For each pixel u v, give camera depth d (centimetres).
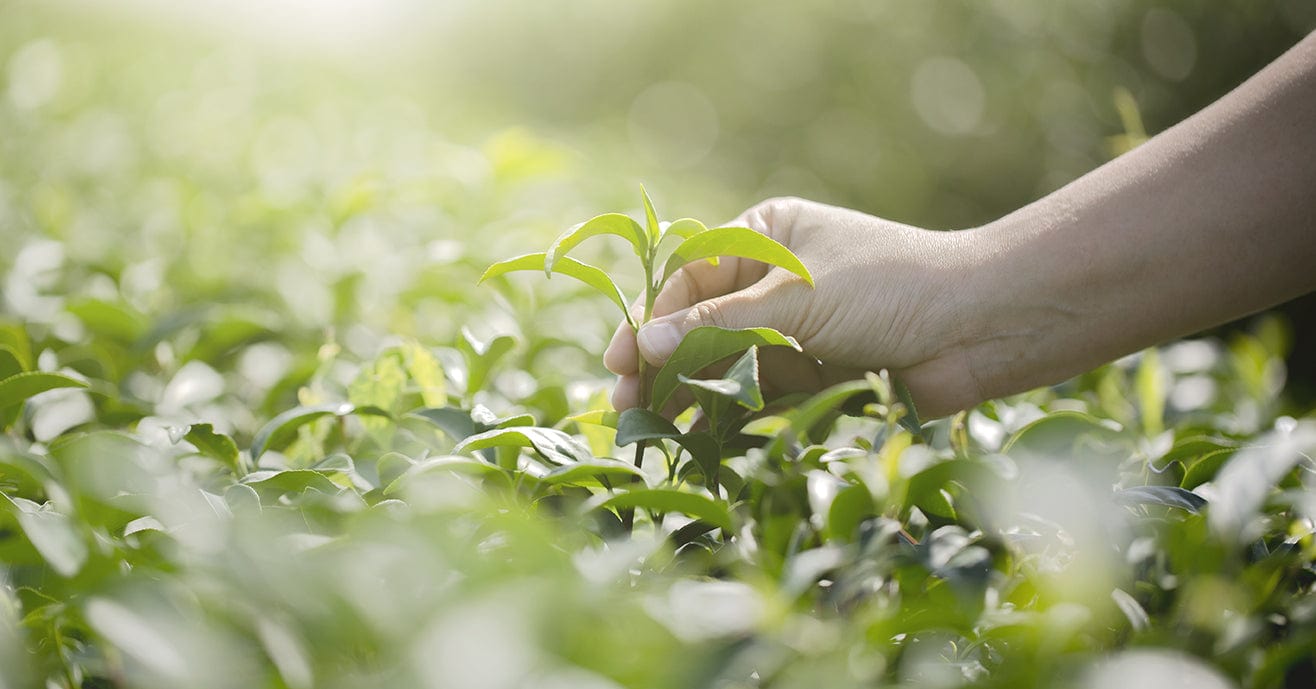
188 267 108
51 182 144
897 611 67
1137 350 83
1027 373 83
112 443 70
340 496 71
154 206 136
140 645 60
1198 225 81
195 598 65
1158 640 66
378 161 159
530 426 76
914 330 82
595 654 64
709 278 88
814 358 84
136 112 191
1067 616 65
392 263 108
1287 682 66
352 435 85
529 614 62
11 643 64
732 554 70
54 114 175
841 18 376
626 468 72
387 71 376
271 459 81
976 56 340
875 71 369
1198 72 297
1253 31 290
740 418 77
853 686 64
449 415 78
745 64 408
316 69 287
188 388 87
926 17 355
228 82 227
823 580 70
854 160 368
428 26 438
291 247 115
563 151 129
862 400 83
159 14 282
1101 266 81
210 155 169
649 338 78
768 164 396
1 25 233
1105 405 94
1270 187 80
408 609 64
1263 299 81
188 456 78
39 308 96
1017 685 65
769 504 71
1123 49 308
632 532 75
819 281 81
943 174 348
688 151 416
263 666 65
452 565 67
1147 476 77
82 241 115
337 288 100
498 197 129
